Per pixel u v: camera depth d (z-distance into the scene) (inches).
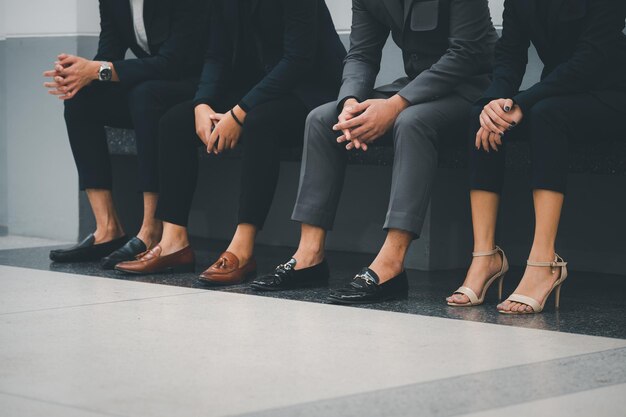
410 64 130.4
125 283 131.2
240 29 142.8
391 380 78.4
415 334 97.2
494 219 117.1
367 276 117.6
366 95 129.0
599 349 90.4
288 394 74.2
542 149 111.1
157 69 152.0
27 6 183.9
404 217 118.0
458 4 124.6
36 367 82.8
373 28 131.8
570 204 147.6
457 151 133.6
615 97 114.0
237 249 133.2
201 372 81.0
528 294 111.1
